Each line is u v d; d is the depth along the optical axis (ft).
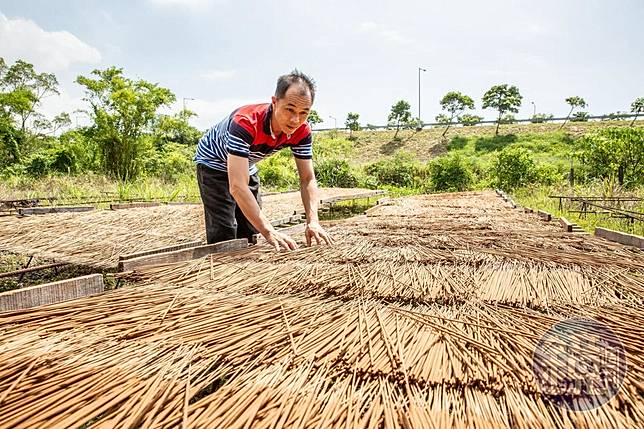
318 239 8.95
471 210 23.35
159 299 5.58
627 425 2.91
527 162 60.90
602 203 34.83
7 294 5.16
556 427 2.89
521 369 3.58
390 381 3.50
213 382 3.77
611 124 134.10
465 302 5.58
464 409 3.09
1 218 16.93
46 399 3.26
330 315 4.99
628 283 6.39
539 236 11.38
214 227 11.37
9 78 87.25
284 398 3.23
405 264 7.60
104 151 68.33
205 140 11.32
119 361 3.84
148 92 70.49
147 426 2.97
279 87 7.88
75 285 5.90
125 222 16.65
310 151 9.78
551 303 5.50
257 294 5.98
